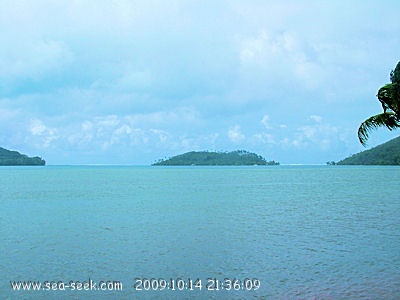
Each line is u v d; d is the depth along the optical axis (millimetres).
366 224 28234
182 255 18547
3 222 28906
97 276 15266
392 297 12922
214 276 15320
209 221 29719
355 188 68062
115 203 42531
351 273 15523
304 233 24484
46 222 28953
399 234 24062
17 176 123312
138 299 12930
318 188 68438
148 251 19406
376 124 14977
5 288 13938
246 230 25547
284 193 57406
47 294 13391
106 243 21250
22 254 18672
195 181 93500
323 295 13164
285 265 16781
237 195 53812
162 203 42906
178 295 13258
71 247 20203
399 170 169000
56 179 102688
